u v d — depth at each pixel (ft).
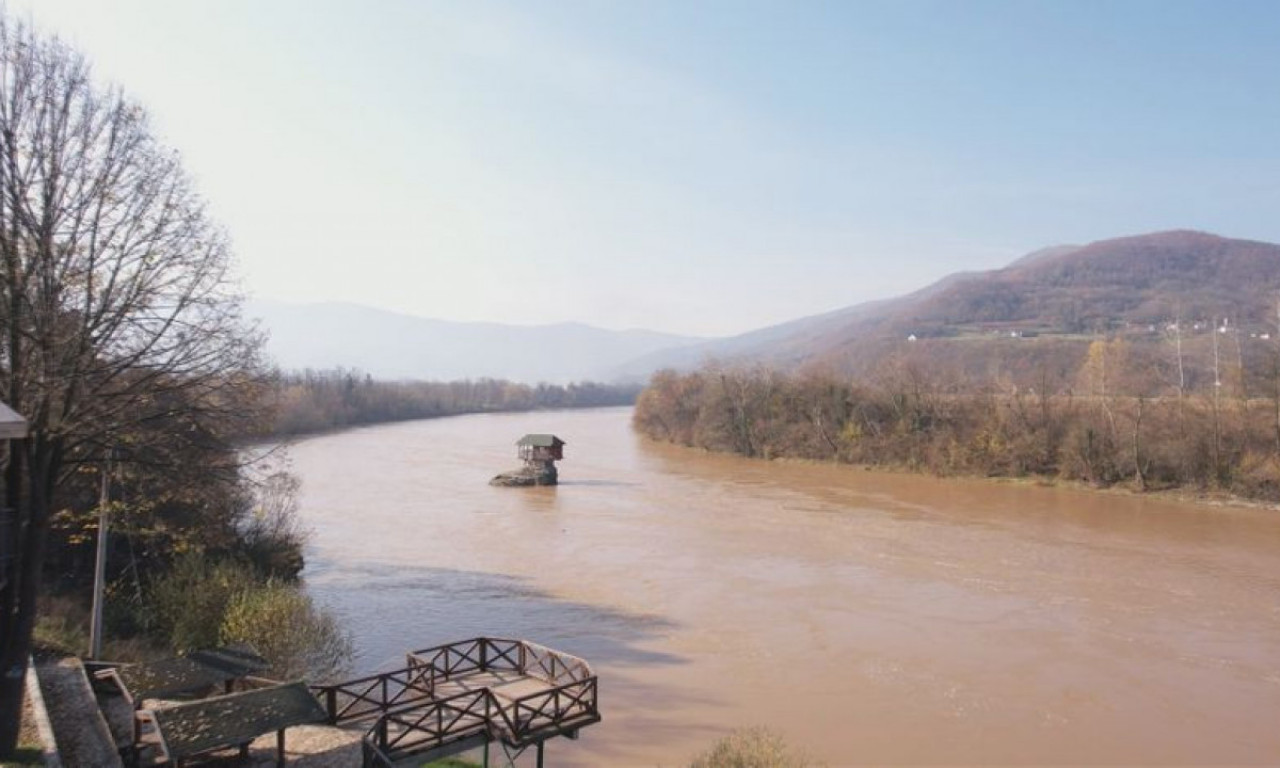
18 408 53.31
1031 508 224.94
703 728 85.15
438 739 61.11
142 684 60.03
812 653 108.37
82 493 92.32
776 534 188.03
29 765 49.08
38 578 54.08
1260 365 270.05
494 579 146.00
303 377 647.15
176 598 90.58
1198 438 244.22
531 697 61.98
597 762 77.66
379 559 161.27
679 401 438.81
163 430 71.36
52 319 54.49
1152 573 151.84
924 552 169.37
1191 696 95.04
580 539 182.19
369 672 98.78
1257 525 199.31
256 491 152.97
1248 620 123.24
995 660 106.11
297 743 60.80
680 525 199.21
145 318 63.87
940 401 318.04
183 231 68.59
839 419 341.82
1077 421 275.39
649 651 108.58
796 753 78.28
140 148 62.34
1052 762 79.10
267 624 77.92
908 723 87.15
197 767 55.21
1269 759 80.18
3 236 52.47
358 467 319.88
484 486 267.59
